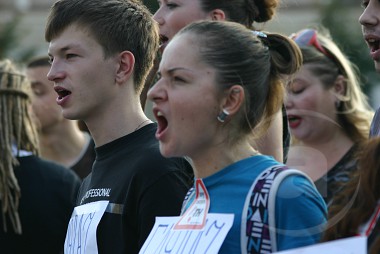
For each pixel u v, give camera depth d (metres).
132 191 8.88
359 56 36.09
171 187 8.75
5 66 13.21
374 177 6.70
